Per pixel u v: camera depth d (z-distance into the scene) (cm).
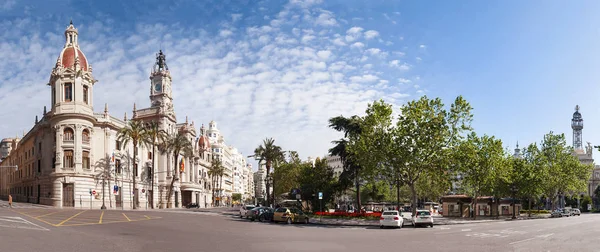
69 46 7988
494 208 7244
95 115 8062
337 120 5647
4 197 10538
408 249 1992
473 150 5128
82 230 2698
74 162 7356
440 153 4669
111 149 8138
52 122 7506
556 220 5744
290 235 2756
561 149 8638
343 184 5694
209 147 13800
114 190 7475
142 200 8919
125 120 9019
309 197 6241
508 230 3425
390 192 10638
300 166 8769
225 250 1862
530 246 2164
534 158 8231
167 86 10425
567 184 8588
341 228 3700
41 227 2720
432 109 4650
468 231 3306
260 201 13075
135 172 8569
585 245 2231
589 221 5250
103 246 1902
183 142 9456
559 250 1997
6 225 2656
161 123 9775
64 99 7588
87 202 7406
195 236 2528
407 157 4584
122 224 3375
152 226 3272
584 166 8912
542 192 8194
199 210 8150
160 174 9775
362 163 4788
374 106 4781
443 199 6669
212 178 13900
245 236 2616
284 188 8925
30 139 8606
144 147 9300
